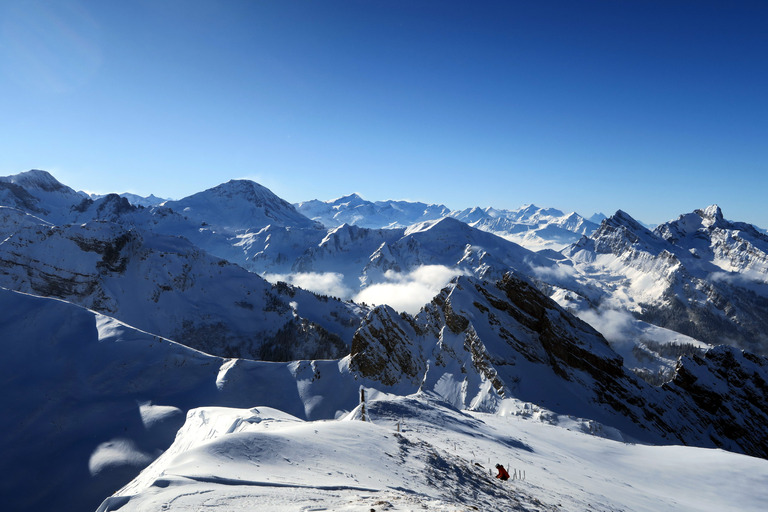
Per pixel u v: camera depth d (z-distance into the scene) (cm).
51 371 11469
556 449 5703
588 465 5175
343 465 2070
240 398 12025
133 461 8844
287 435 2366
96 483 8225
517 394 10275
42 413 10038
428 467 2434
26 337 12256
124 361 12281
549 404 10138
